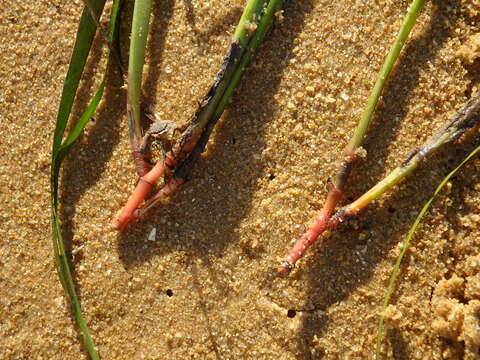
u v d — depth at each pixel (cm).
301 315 22
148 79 23
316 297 22
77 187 23
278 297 22
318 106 23
